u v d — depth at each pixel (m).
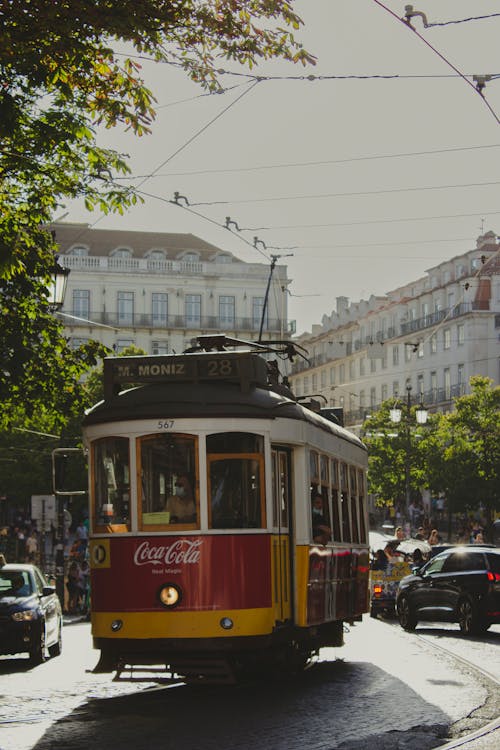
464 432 87.31
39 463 91.31
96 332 138.12
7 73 16.86
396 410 83.31
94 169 20.38
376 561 43.34
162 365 18.75
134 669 17.72
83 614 48.00
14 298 29.56
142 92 18.19
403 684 20.77
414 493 104.44
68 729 15.66
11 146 19.38
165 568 17.75
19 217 22.38
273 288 143.75
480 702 18.45
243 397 18.52
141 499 18.06
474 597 33.69
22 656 30.19
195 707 17.64
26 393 30.97
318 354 166.75
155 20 16.09
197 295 141.50
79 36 15.87
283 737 14.79
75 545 51.47
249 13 16.80
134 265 139.62
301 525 19.61
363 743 14.48
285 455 19.47
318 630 21.86
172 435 18.16
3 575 28.00
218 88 17.91
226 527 17.94
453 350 124.75
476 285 121.31
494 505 86.88
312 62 17.45
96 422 18.53
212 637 17.58
